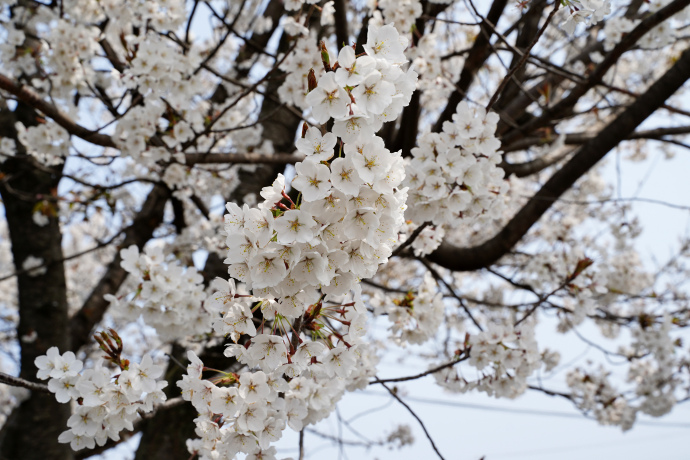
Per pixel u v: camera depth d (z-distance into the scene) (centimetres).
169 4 375
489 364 306
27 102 338
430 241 316
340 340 209
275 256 161
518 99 502
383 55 167
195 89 394
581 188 686
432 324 314
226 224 170
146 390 211
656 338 455
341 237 164
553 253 443
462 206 271
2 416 762
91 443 217
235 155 419
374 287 486
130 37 353
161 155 385
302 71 385
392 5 359
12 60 407
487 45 394
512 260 625
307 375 246
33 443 440
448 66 429
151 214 538
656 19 327
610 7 228
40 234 484
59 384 220
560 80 498
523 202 604
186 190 490
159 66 356
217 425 200
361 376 308
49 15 421
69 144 392
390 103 163
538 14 453
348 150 158
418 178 269
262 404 192
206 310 338
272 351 191
